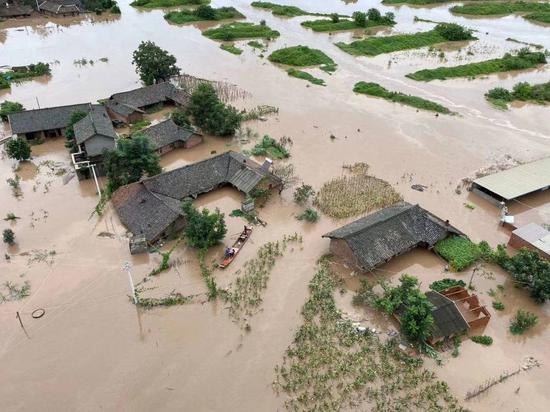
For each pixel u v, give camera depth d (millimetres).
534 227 54719
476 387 38844
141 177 62375
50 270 49594
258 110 85375
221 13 142750
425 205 61688
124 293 47094
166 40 122750
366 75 104688
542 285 45500
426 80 103125
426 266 51594
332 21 139125
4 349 41531
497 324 45000
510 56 115125
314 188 64000
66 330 43344
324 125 81812
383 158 72438
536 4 162500
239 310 45531
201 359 40906
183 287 47938
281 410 37000
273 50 117500
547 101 95188
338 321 44250
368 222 52812
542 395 38562
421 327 41062
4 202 60094
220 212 58688
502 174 65562
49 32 128750
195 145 74125
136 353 41375
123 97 82625
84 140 63438
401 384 38875
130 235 54125
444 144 77438
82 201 60562
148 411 36844
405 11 159750
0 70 100750
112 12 144750
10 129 77688
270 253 52125
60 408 37031
